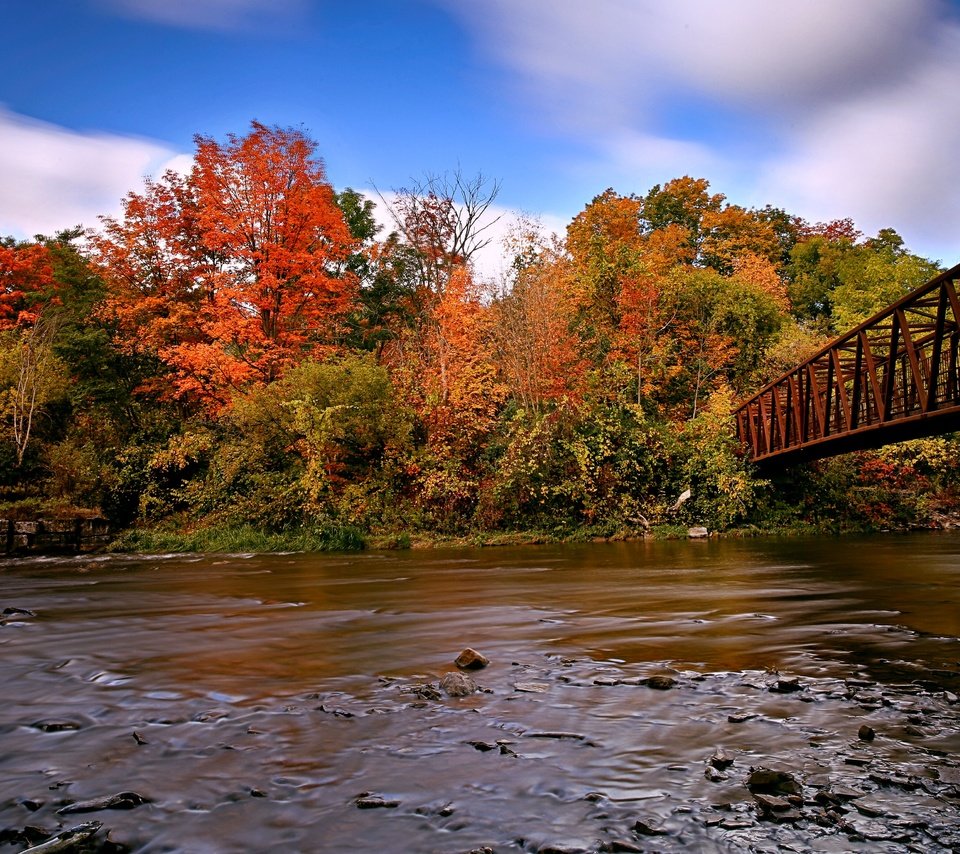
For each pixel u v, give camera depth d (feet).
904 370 62.59
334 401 91.04
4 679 22.95
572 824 12.74
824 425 67.41
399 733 17.46
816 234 209.36
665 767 15.12
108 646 27.91
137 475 93.50
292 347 111.24
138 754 16.37
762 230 183.93
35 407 95.96
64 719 18.86
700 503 91.81
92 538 81.30
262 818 13.17
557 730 17.47
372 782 14.62
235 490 92.17
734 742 16.52
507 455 92.07
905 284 127.65
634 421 97.25
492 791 14.10
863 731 16.75
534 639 28.55
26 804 13.89
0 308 120.78
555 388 107.14
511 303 113.80
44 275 127.03
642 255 131.23
